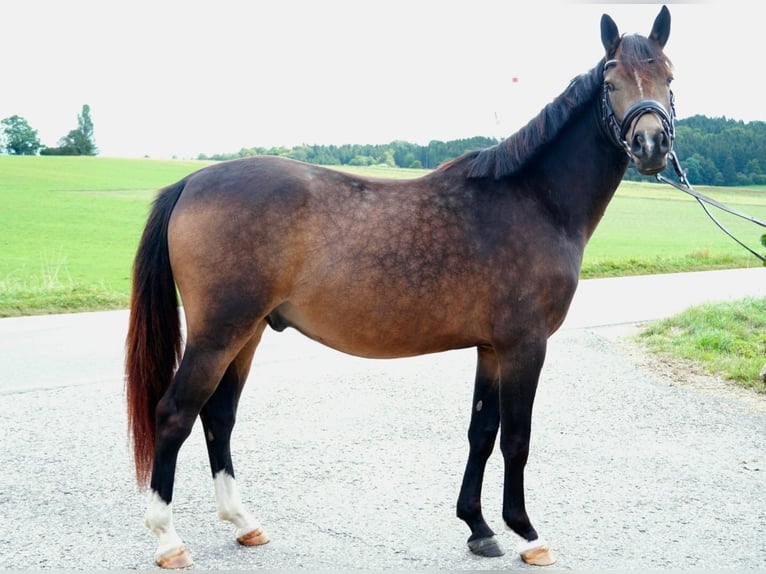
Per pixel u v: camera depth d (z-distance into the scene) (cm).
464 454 509
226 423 373
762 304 995
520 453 354
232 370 374
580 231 371
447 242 345
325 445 523
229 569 342
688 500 430
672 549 369
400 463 489
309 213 338
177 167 4769
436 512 412
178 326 358
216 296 334
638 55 348
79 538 371
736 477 468
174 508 416
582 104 364
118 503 416
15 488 434
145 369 350
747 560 357
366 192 352
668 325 933
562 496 436
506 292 346
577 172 368
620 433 556
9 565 340
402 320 345
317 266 337
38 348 832
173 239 343
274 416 592
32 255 1839
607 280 1532
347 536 381
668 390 680
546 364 780
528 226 352
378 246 340
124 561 348
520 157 357
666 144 331
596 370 755
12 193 3238
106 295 1206
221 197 339
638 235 2580
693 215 3291
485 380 373
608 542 377
